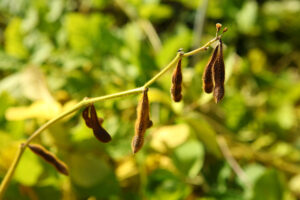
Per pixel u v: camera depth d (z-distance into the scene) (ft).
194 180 2.28
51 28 2.87
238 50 3.55
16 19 2.77
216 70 1.41
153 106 2.44
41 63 2.69
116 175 2.14
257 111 2.95
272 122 2.79
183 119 2.16
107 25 2.86
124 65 2.66
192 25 3.71
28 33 2.82
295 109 3.08
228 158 2.27
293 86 3.02
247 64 3.10
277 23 3.81
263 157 2.56
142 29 3.09
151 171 2.18
